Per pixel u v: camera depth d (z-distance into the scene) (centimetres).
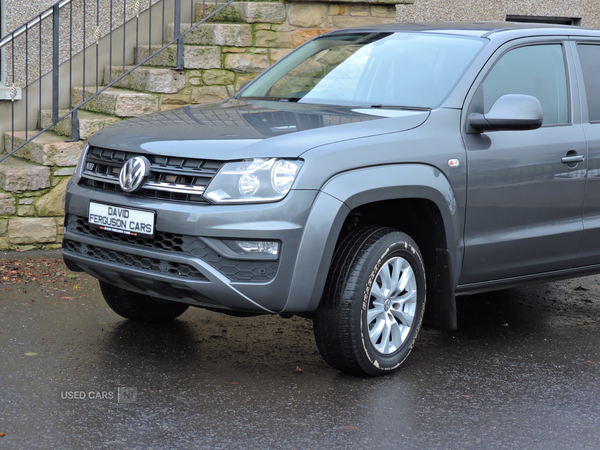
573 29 510
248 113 428
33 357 409
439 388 390
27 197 658
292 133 374
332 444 319
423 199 402
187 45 783
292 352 437
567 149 463
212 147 365
